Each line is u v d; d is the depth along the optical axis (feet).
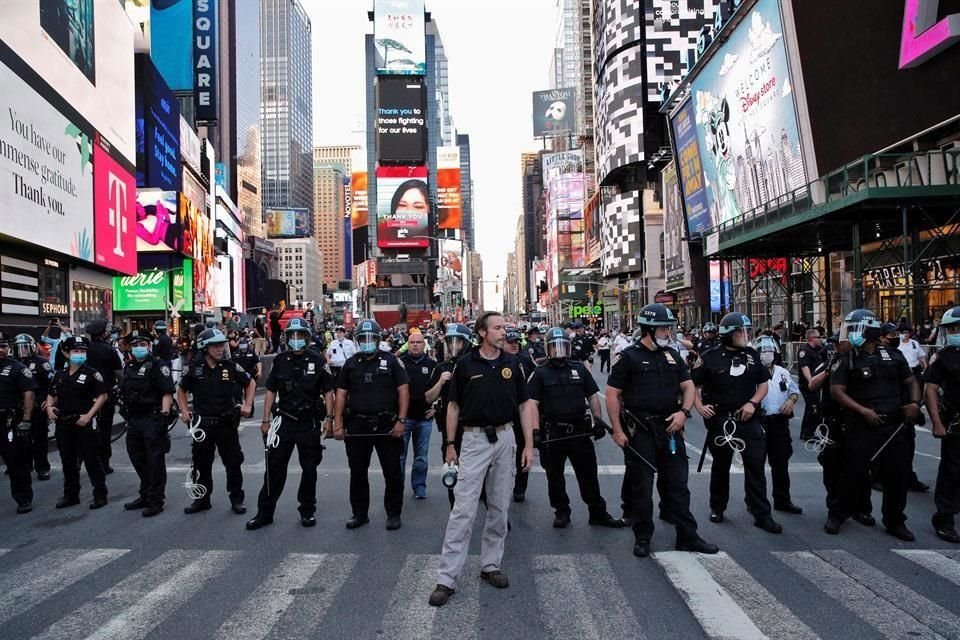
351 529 21.49
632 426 18.98
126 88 112.47
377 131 370.94
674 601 15.08
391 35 372.58
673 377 19.10
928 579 16.24
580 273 333.01
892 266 80.79
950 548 18.70
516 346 31.07
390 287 310.86
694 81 117.50
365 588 16.12
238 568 17.74
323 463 33.04
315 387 22.29
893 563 17.44
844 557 17.95
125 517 23.45
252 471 31.58
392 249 367.04
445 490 27.22
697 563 17.57
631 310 244.22
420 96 373.40
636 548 18.43
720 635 13.26
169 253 169.07
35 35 76.38
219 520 22.86
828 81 78.54
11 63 70.18
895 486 19.66
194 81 327.88
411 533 20.98
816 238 80.64
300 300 620.49
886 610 14.40
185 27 321.93
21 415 24.35
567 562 17.89
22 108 72.64
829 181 65.05
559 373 21.56
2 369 24.18
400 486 21.99
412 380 25.84
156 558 18.74
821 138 80.79
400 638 13.33
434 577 16.87
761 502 20.88
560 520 21.53
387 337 62.64
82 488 28.48
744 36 93.71
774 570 16.98
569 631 13.55
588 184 385.29
